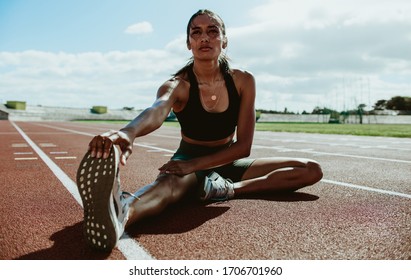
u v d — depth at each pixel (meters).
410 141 10.66
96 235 1.74
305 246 1.89
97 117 89.06
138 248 1.86
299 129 22.03
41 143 9.39
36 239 1.99
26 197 3.02
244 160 3.13
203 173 2.85
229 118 2.80
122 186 3.63
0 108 76.12
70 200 2.91
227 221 2.32
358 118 54.03
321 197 3.02
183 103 2.73
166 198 2.38
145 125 2.12
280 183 2.98
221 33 2.67
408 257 1.74
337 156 6.35
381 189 3.37
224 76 2.77
